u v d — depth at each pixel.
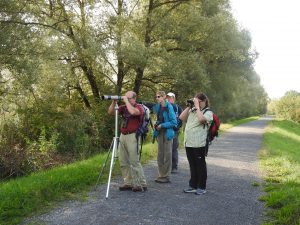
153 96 24.91
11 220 5.09
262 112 121.75
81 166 8.72
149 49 20.05
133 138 6.75
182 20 22.69
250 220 5.35
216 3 24.03
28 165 13.55
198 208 5.91
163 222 5.16
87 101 23.75
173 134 7.67
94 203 6.00
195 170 6.93
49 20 18.02
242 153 14.05
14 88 16.98
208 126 6.73
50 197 6.20
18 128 17.45
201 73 22.75
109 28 20.33
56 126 17.91
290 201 6.05
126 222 5.11
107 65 21.42
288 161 11.35
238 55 24.50
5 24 14.81
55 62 18.80
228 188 7.46
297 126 57.53
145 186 6.96
